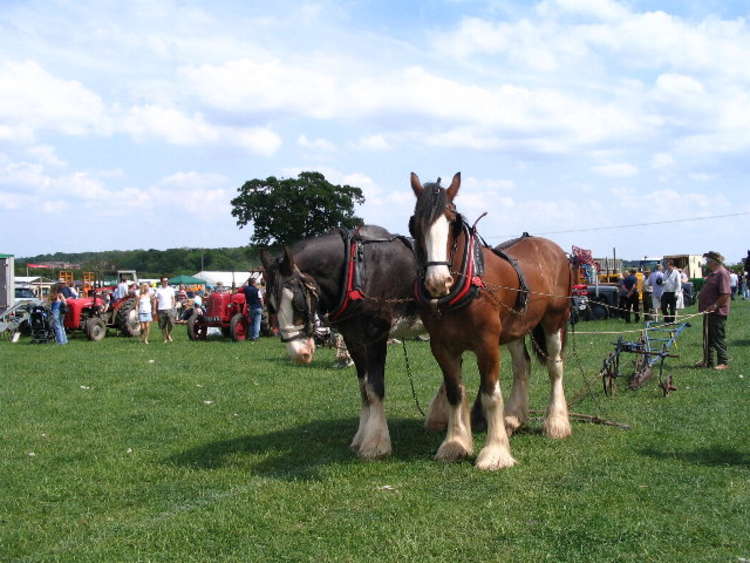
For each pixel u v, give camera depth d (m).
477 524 4.21
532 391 9.05
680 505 4.41
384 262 6.12
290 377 11.08
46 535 4.33
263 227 44.84
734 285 35.66
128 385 10.48
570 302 7.12
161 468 5.78
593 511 4.33
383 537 4.07
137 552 3.98
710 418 6.89
